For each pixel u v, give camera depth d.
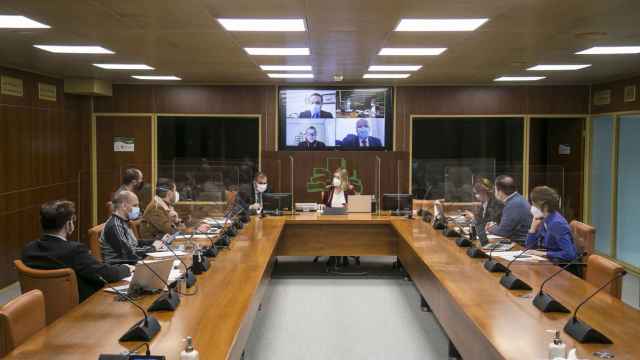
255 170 9.75
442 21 4.74
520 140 9.84
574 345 2.82
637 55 6.48
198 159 9.77
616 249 8.73
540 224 5.40
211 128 9.79
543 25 4.88
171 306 3.40
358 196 8.10
